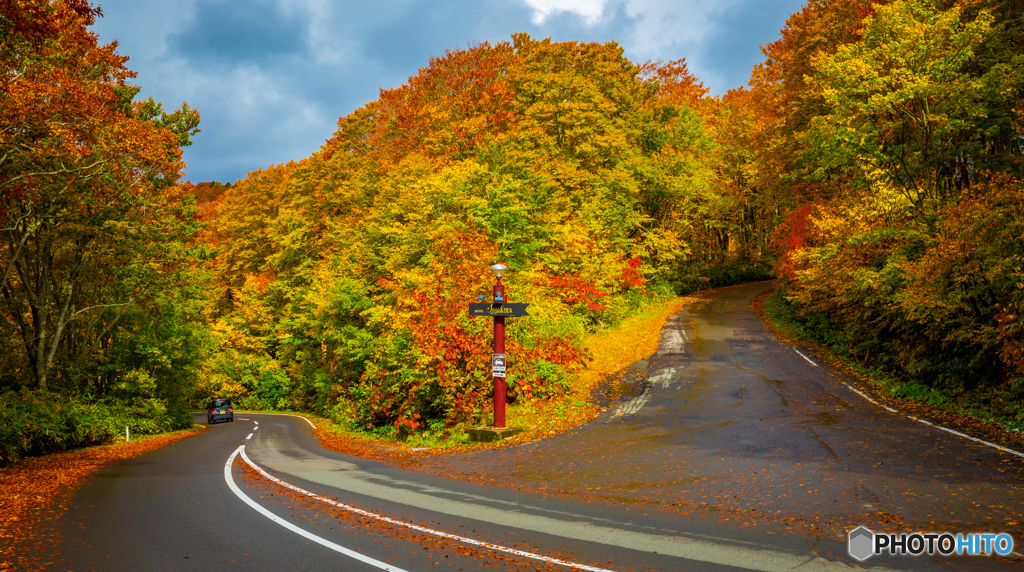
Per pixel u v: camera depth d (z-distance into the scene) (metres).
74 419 19.98
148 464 14.91
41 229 22.31
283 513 8.11
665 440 13.41
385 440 20.05
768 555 5.82
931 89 17.02
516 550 6.16
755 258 57.59
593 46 50.94
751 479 9.49
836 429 13.05
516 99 46.44
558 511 8.02
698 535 6.63
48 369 22.61
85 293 26.55
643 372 23.45
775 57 37.66
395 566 5.73
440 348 18.84
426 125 47.44
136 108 23.16
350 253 38.47
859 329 23.66
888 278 17.44
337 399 35.44
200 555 6.18
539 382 19.48
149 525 7.53
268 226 62.88
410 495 9.31
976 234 14.21
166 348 29.25
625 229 40.09
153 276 25.81
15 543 6.68
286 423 34.50
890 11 18.08
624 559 5.79
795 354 25.14
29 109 14.50
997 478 8.67
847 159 20.56
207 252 26.47
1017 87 17.95
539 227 31.56
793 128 32.50
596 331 32.59
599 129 42.56
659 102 55.38
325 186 55.47
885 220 18.77
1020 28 20.84
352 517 7.79
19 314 22.61
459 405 18.38
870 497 8.03
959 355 16.42
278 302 54.03
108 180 18.89
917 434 12.06
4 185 15.84
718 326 32.94
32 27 14.80
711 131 53.12
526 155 35.31
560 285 30.81
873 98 17.45
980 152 20.39
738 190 52.25
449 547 6.34
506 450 14.04
